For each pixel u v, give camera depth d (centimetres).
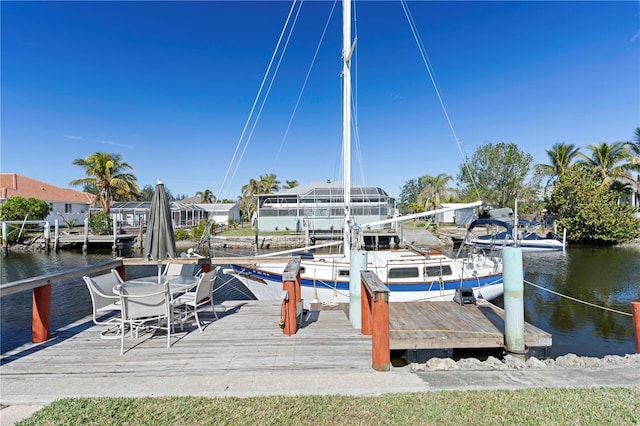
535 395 305
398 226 3036
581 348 775
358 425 260
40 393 310
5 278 1652
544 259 2091
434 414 273
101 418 268
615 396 303
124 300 418
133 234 2962
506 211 1045
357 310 516
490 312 775
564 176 2902
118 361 384
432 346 609
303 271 978
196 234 3102
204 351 413
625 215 2695
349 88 958
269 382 329
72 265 2030
